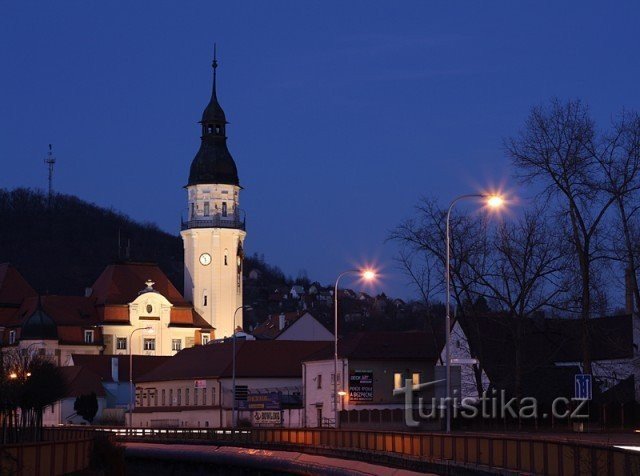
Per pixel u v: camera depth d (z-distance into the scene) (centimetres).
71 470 5994
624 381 10306
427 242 9762
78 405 14788
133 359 16850
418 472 6284
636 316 10719
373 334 11469
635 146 8206
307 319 17375
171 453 9825
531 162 8400
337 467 7325
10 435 9231
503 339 10300
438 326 13138
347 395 11038
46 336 19312
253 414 12444
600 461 4022
